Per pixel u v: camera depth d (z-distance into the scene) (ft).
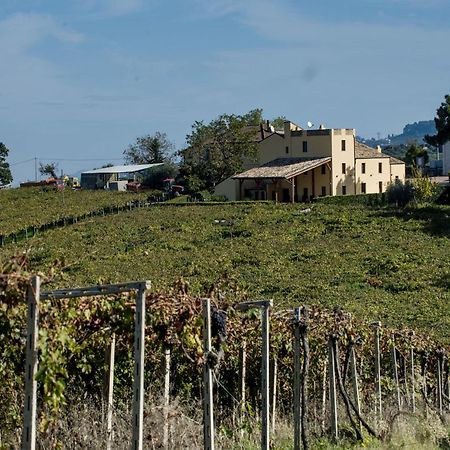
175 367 64.69
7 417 48.47
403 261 226.99
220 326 51.88
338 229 283.18
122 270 218.38
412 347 86.69
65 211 367.86
